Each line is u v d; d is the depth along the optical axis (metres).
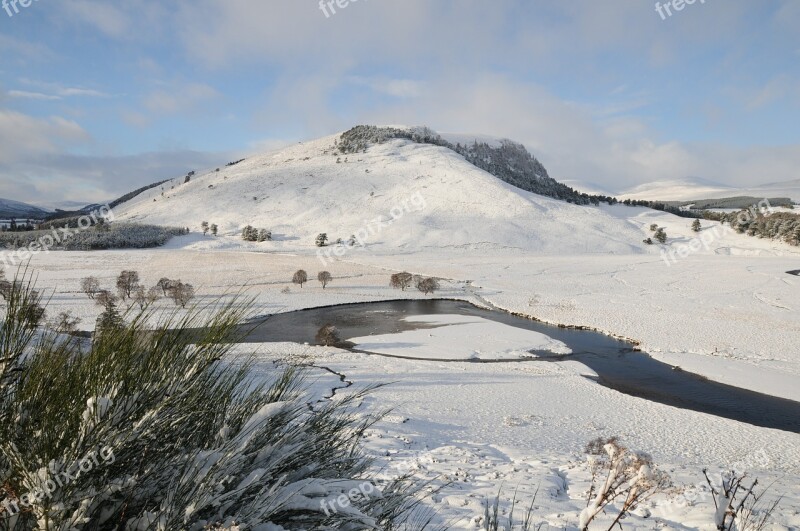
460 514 5.26
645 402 22.14
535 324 41.88
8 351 1.44
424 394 21.59
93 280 48.28
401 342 34.66
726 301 49.41
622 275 70.19
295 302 49.75
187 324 1.76
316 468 2.04
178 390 1.54
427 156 198.75
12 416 1.42
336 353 30.33
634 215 159.75
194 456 1.59
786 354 31.20
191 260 79.38
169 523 1.38
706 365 29.08
